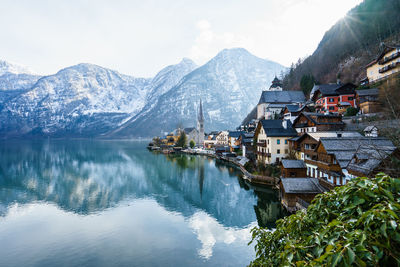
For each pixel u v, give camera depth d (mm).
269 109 107938
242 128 133000
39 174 73750
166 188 56656
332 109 72000
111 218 37906
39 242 29719
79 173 75312
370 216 4062
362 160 25328
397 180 4742
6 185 59844
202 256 26266
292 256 5059
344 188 5320
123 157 118938
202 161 100812
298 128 58375
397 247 4027
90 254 26891
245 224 34594
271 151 57344
